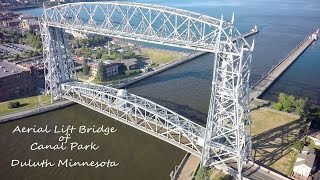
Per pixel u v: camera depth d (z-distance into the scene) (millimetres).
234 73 61188
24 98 111125
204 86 123875
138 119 86938
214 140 73062
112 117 88625
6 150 81625
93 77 132625
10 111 100625
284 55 169125
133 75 134750
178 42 75062
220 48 62062
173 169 72500
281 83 128625
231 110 70125
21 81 112375
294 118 93125
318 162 72375
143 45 186625
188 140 76812
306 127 86062
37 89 118938
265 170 68562
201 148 74062
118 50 173250
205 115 100125
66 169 73625
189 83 127188
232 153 67812
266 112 97688
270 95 116438
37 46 169875
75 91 101938
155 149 80312
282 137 82375
